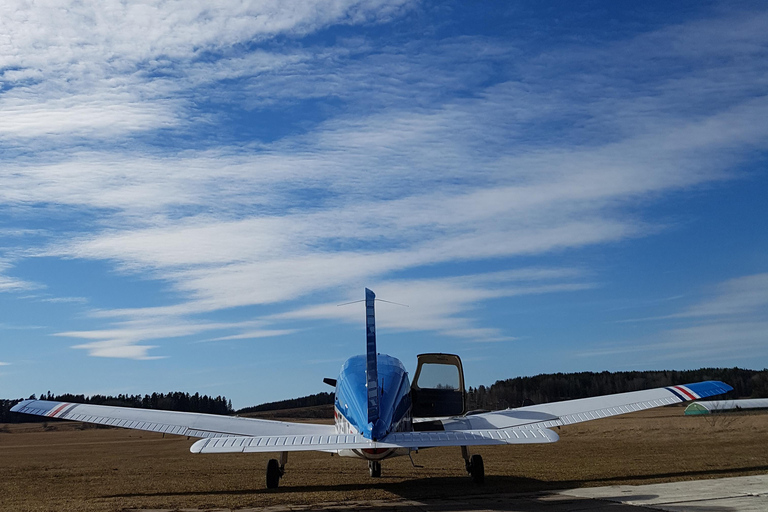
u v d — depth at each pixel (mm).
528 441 9672
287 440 10000
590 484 12156
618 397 14352
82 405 13414
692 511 8617
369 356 10812
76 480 15211
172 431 12547
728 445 21891
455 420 13953
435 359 15883
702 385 14750
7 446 37844
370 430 10133
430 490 11961
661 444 23625
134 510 9836
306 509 9703
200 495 11828
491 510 9188
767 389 65875
